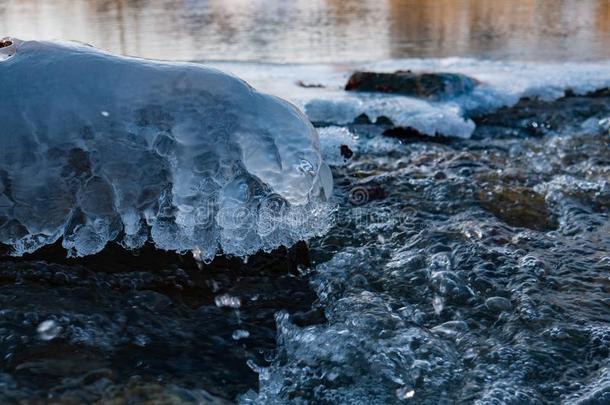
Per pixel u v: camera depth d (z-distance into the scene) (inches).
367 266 107.8
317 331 90.8
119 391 77.1
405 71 220.1
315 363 84.7
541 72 242.5
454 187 140.8
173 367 82.7
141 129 99.7
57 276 100.5
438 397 78.1
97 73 101.7
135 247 106.3
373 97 202.5
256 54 284.0
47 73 101.3
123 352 85.0
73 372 80.0
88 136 99.3
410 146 173.9
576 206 132.0
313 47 307.9
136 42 311.9
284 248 109.1
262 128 100.3
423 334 89.1
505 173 150.6
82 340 86.7
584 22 398.6
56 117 98.9
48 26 367.2
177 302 97.5
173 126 99.7
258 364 84.9
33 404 73.7
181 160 99.9
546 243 115.9
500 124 195.2
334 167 156.1
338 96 203.2
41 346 84.7
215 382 80.7
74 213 103.0
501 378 80.4
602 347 85.5
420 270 106.3
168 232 104.6
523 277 102.9
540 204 133.5
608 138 181.2
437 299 98.3
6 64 103.0
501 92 213.6
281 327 92.7
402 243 116.0
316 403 78.2
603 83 227.9
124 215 102.6
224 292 100.3
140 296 98.0
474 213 128.6
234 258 106.6
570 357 84.0
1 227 102.5
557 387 78.6
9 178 99.2
